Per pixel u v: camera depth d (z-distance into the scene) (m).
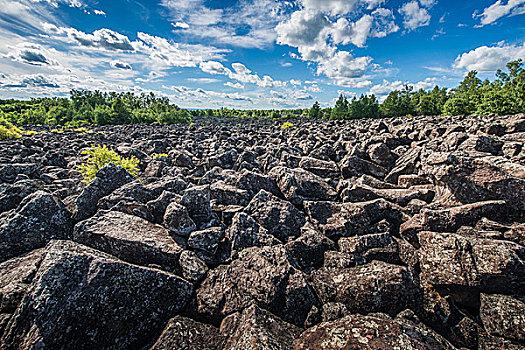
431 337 3.87
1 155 16.30
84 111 79.31
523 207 5.96
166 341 4.02
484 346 4.27
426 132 15.95
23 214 5.97
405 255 5.86
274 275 5.11
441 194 7.71
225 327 4.43
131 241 5.46
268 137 23.94
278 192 9.27
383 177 11.37
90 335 3.93
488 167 6.69
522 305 4.25
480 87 56.62
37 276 4.14
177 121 81.69
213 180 10.72
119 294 4.28
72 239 6.35
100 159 11.29
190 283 5.01
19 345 3.65
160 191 8.45
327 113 93.25
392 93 80.38
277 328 4.32
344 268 5.81
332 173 11.49
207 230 6.33
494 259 4.63
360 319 4.22
